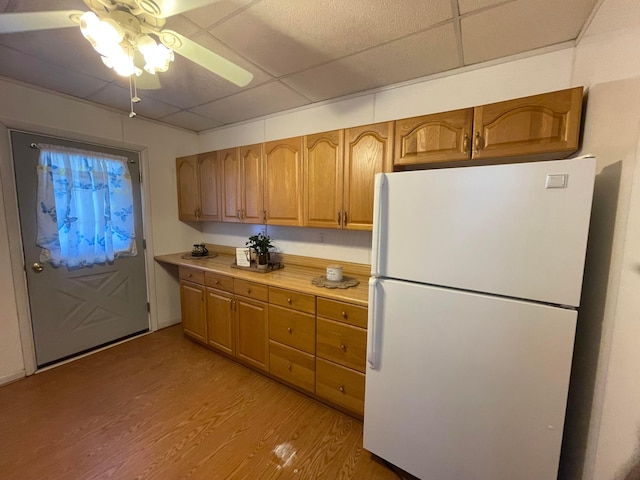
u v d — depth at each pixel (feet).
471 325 3.78
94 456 4.99
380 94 6.94
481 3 4.02
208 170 9.35
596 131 3.85
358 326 5.66
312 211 7.11
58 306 7.84
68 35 4.84
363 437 5.17
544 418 3.46
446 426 4.10
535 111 4.54
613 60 3.41
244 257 8.41
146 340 9.49
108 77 6.43
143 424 5.78
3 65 5.93
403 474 4.76
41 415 5.95
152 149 9.65
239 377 7.49
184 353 8.70
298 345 6.57
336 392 6.07
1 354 6.88
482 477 3.91
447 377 4.02
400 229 4.23
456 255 3.82
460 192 3.73
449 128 5.24
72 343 8.20
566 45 4.94
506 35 4.77
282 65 5.85
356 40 4.97
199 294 8.72
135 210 9.39
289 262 8.95
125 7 3.53
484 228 3.61
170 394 6.75
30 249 7.22
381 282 4.41
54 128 7.32
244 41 5.01
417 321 4.17
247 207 8.41
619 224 3.09
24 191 7.02
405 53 5.38
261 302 7.16
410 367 4.31
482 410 3.81
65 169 7.65
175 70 6.04
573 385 4.05
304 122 8.23
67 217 7.78
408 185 4.10
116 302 9.13
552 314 3.29
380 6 4.10
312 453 5.16
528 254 3.38
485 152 4.94
